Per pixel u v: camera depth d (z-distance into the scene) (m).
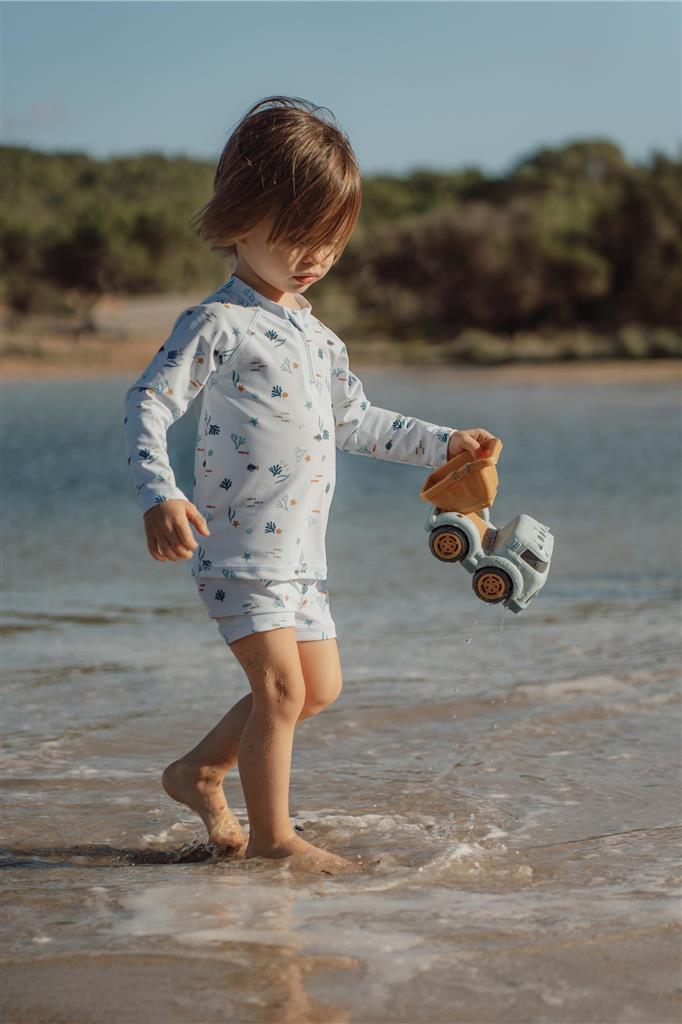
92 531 7.85
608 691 3.75
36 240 48.62
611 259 44.25
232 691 3.79
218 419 2.39
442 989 1.60
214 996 1.57
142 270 48.56
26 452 13.66
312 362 2.47
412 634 4.68
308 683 2.44
